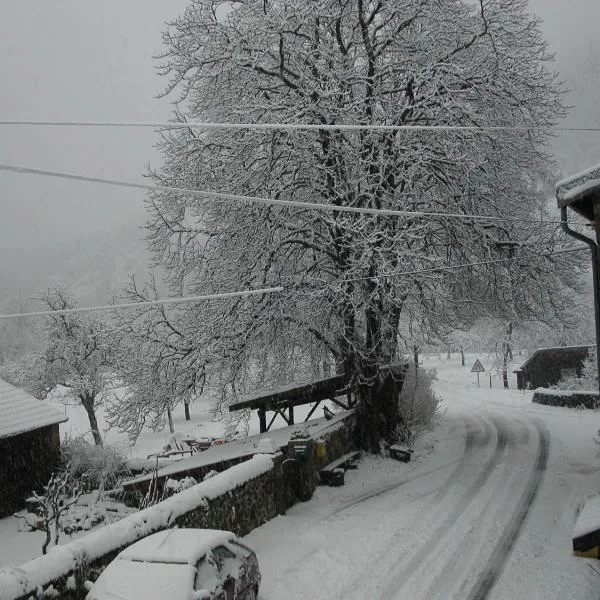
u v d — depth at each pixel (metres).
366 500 14.41
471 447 20.02
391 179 19.11
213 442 30.33
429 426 22.95
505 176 20.83
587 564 9.85
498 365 49.88
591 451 18.06
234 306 18.59
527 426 23.61
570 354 42.78
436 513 12.99
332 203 17.91
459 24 19.31
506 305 21.31
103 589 7.41
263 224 18.52
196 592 7.39
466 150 18.02
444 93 18.50
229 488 11.70
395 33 18.78
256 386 20.42
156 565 7.71
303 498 14.49
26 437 21.02
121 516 16.20
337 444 17.81
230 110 19.12
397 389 20.33
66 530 15.74
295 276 18.70
